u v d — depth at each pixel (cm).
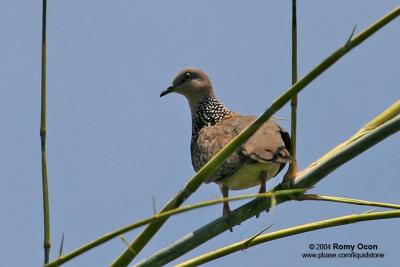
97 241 832
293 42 1052
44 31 1049
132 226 819
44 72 1041
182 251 1140
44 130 1032
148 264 1126
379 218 1048
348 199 1087
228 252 1075
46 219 1018
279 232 1076
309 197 1123
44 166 1029
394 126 1049
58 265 838
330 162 1109
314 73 898
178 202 1029
